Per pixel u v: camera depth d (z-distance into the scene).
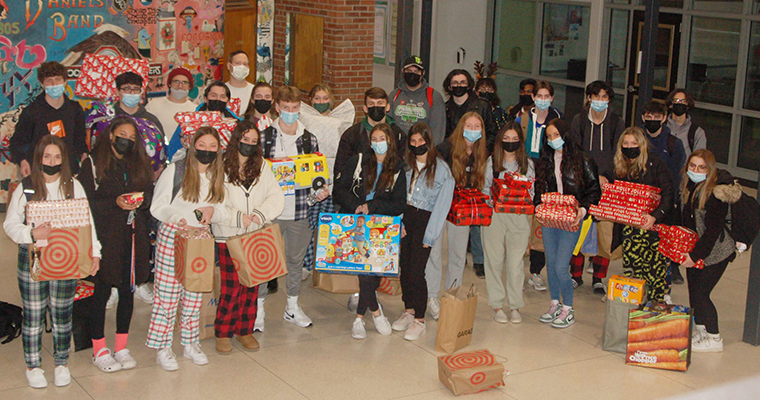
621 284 5.89
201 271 5.03
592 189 6.06
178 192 5.18
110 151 5.05
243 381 5.25
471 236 7.57
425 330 6.20
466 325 5.84
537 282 7.33
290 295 6.28
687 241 5.79
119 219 5.09
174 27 9.41
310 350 5.80
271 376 5.34
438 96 7.09
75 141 6.28
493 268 6.40
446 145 6.24
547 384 5.38
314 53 12.38
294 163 5.87
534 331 6.33
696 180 5.72
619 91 11.98
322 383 5.26
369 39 12.05
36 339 4.98
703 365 5.77
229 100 6.59
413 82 6.98
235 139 5.33
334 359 5.66
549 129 5.99
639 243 6.25
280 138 6.02
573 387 5.34
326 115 6.97
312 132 6.55
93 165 5.03
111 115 6.15
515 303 6.44
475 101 7.30
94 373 5.27
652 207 6.09
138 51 9.20
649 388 5.37
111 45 9.01
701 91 11.52
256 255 5.21
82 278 5.12
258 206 5.47
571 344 6.09
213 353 5.68
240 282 5.31
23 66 8.58
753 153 11.03
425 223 5.95
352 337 6.07
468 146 6.11
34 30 8.55
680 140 7.01
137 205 5.02
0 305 5.78
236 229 5.42
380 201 5.84
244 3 11.16
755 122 10.91
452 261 6.27
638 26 11.49
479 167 6.11
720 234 5.75
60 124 6.16
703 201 5.70
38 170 4.73
